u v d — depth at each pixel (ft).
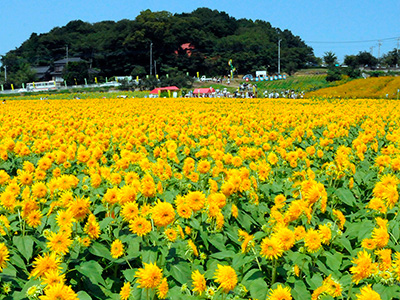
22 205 17.62
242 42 590.14
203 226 19.75
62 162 30.94
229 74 567.59
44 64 580.30
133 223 16.28
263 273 16.19
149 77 451.53
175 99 170.09
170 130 54.70
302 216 18.51
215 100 160.66
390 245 17.83
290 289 14.56
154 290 14.14
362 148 36.22
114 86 407.64
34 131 53.42
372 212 21.33
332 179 28.30
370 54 547.90
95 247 16.65
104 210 20.67
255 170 27.58
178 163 34.76
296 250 17.03
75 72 476.95
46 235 16.75
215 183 21.95
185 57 536.42
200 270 16.49
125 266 19.15
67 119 70.33
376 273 14.14
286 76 555.69
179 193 24.95
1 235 17.30
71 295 11.73
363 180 29.96
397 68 557.74
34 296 12.73
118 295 15.48
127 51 526.16
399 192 25.29
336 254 17.06
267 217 23.30
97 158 32.89
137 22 525.34
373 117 71.31
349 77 422.41
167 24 532.32
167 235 16.22
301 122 67.62
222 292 13.73
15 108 112.68
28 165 27.25
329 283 14.35
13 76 512.63
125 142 46.11
